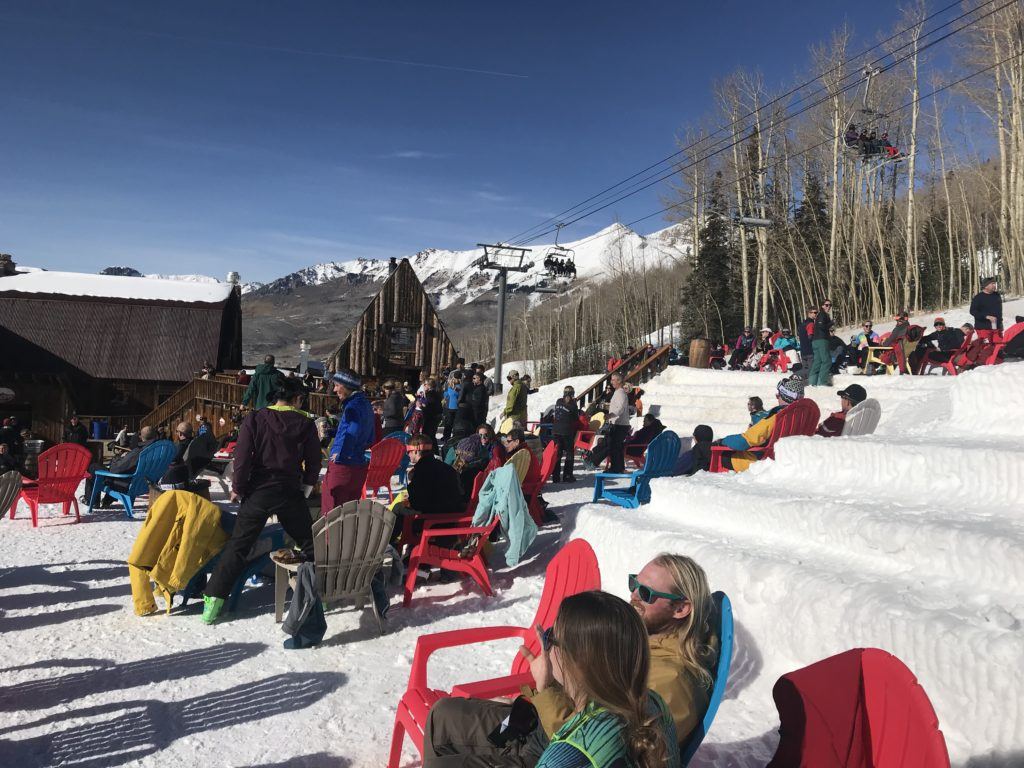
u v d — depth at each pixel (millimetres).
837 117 39219
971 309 13906
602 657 1729
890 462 4555
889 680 1853
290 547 5363
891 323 33781
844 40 40250
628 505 7445
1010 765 2416
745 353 22219
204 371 26031
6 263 43938
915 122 37688
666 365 21484
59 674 3955
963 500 4051
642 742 1712
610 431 10906
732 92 44281
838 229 40719
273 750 3158
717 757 3006
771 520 4438
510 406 12352
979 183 43969
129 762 3043
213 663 4113
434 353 36938
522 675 3000
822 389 14125
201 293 42469
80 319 38656
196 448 8812
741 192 42594
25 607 5102
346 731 3340
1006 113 36250
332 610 5043
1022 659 2520
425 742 2496
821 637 3336
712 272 50969
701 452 8156
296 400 5086
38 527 7820
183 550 4895
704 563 4133
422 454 6066
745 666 3719
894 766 1812
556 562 3582
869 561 3707
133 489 8477
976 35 35312
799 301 47250
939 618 2852
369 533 4621
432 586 5688
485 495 5812
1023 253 33656
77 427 19953
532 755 2203
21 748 3152
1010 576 3059
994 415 5258
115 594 5410
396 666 4086
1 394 34344
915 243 39125
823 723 1967
